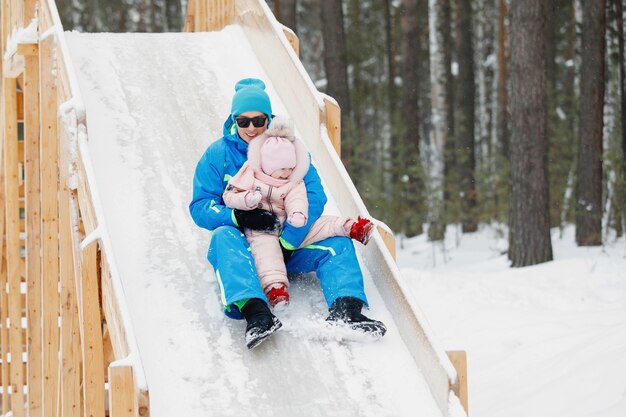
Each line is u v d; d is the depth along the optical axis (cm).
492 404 830
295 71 782
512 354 960
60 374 790
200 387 523
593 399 768
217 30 1060
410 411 519
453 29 3209
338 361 549
